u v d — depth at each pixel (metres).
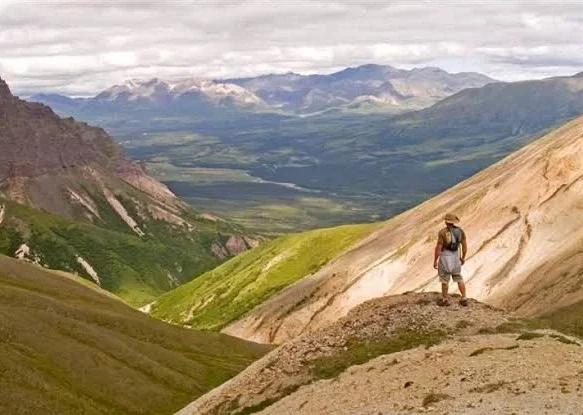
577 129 178.12
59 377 71.00
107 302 127.62
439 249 37.81
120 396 72.88
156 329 110.62
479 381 27.45
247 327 197.88
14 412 58.66
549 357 29.14
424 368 30.72
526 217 154.25
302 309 188.75
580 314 84.06
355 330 39.47
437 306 38.31
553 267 118.69
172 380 83.19
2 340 73.75
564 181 157.00
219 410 38.56
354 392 30.88
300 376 37.12
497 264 149.00
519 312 110.25
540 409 22.50
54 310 98.56
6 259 138.62
